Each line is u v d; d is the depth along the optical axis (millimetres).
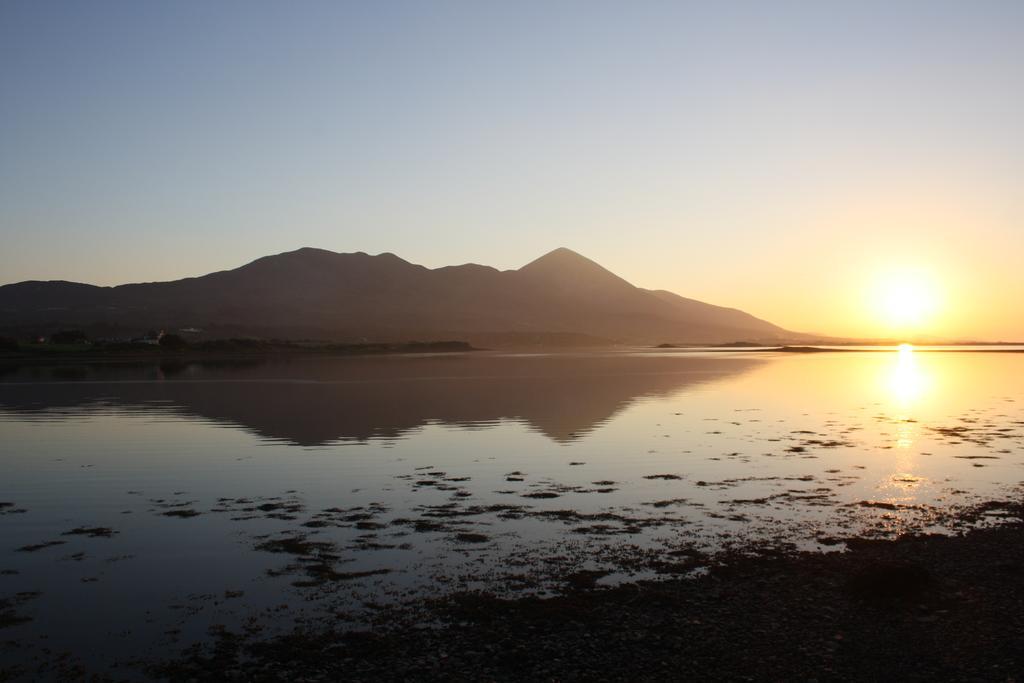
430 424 33875
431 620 11656
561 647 10633
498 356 134250
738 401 44875
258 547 15594
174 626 11641
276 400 45594
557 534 16266
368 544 15688
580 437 29984
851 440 29250
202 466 24234
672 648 10539
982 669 9859
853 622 11297
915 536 15766
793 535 16031
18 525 17438
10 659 10578
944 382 61531
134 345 133750
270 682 9820
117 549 15562
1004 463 24219
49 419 36469
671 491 20344
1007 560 13977
